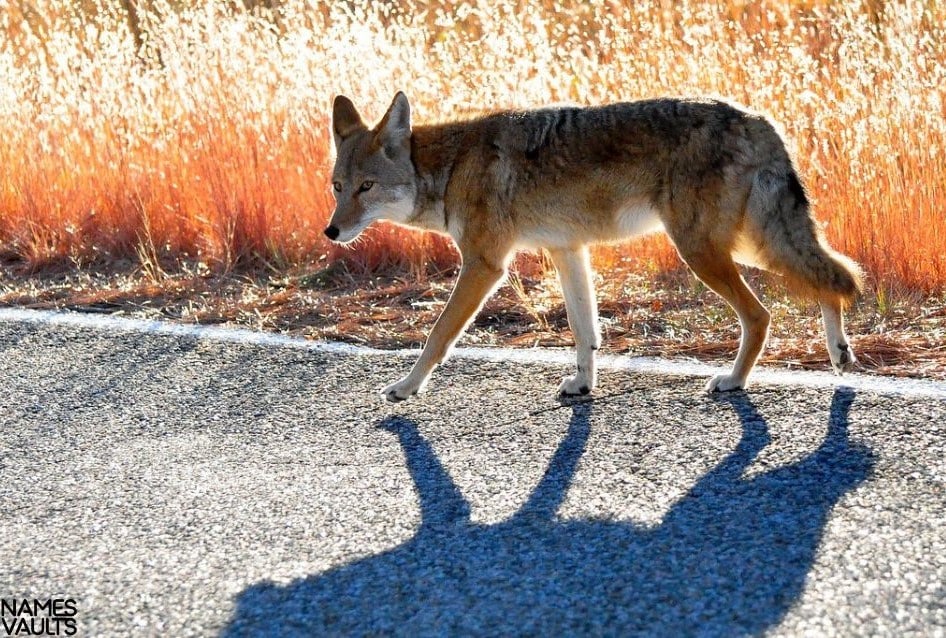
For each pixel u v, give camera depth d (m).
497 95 10.19
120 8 13.70
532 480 5.00
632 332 7.52
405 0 13.90
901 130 8.81
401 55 11.33
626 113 6.40
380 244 9.85
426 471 5.23
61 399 6.73
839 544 4.09
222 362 7.32
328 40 11.50
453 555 4.31
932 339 6.72
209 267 10.22
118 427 6.20
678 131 6.21
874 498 4.46
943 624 3.51
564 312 8.17
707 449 5.16
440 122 6.98
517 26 11.27
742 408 5.69
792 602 3.72
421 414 6.09
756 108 9.59
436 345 6.43
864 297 7.84
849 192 8.69
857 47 9.72
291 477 5.29
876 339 6.76
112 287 9.70
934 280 7.96
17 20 15.23
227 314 8.65
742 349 6.06
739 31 11.00
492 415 5.98
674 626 3.66
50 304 9.23
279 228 10.39
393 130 6.92
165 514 4.94
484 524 4.57
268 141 11.00
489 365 6.91
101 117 11.77
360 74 10.94
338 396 6.51
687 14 11.09
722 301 8.05
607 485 4.85
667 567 4.05
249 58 11.86
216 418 6.26
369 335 7.87
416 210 6.98
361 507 4.86
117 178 11.21
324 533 4.62
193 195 10.94
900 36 9.49
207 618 4.00
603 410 5.90
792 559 4.02
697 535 4.28
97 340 7.99
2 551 4.68
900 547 4.03
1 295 9.62
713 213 6.13
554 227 6.57
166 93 12.21
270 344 7.69
